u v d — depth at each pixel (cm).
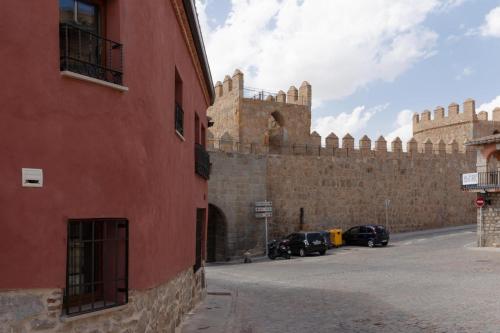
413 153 4147
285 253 3058
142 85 708
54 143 570
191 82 1208
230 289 1755
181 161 1012
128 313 656
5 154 530
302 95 4356
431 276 1822
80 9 646
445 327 1013
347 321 1127
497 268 1972
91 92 612
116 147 643
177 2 909
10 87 536
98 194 616
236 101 4041
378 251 3064
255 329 1075
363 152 3912
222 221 3250
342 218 3762
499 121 5197
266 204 3272
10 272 527
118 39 657
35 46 554
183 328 1029
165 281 827
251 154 3362
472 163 4447
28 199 545
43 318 547
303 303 1401
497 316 1087
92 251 616
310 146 3816
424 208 4169
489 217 2962
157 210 766
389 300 1366
